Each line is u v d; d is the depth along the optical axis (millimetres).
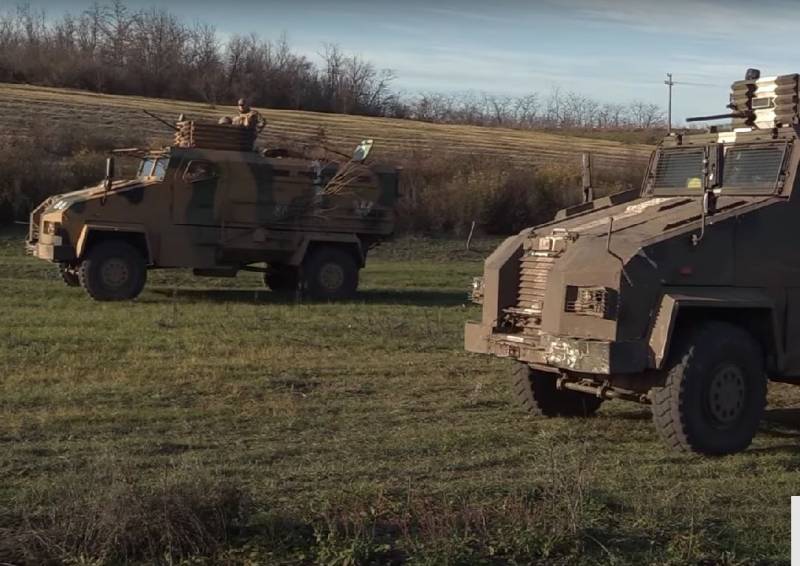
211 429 8508
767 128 8883
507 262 8961
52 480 6766
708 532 6191
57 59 59250
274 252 18641
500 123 68625
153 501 5738
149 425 8539
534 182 33406
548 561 5730
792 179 8562
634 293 7934
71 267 18109
